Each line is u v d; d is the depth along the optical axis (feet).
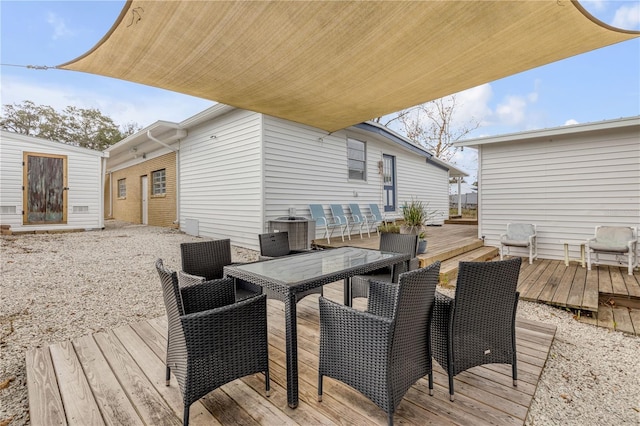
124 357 6.74
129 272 14.19
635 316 10.31
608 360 7.29
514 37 8.39
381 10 7.38
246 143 20.58
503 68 10.07
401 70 10.16
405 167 32.32
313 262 7.70
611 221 16.16
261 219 19.57
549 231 17.93
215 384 4.88
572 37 8.38
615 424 5.09
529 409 5.25
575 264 16.61
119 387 5.67
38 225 26.05
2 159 24.44
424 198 35.47
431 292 5.24
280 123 20.49
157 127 25.32
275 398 5.45
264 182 19.61
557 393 5.89
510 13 7.45
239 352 5.15
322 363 5.36
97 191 29.14
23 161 25.31
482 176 20.11
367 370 4.72
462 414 5.01
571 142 17.13
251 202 20.31
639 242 15.35
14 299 10.62
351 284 9.34
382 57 9.33
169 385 5.73
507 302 5.73
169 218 30.12
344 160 25.11
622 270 15.03
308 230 19.26
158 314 9.71
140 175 35.78
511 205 19.12
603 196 16.35
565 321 9.76
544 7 7.22
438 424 4.77
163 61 9.21
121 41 8.13
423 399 5.40
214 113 22.17
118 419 4.86
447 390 5.67
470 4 7.18
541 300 10.89
